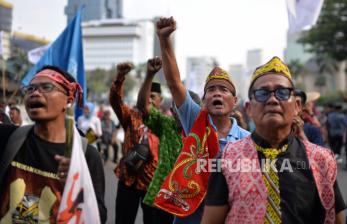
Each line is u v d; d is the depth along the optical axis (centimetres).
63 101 269
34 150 262
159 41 354
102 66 15488
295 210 227
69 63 794
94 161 270
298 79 9350
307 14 538
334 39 3853
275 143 240
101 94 9462
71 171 237
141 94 434
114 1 6994
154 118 433
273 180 230
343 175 1145
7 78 1568
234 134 363
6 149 260
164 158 419
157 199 331
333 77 8794
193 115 367
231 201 232
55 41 800
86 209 241
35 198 255
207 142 337
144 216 485
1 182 256
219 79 365
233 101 369
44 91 262
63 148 264
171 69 354
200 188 329
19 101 1068
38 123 267
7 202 255
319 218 236
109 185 955
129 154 483
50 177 258
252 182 229
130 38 15338
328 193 234
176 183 331
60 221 233
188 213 327
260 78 243
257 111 240
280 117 234
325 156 240
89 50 15662
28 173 258
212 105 363
